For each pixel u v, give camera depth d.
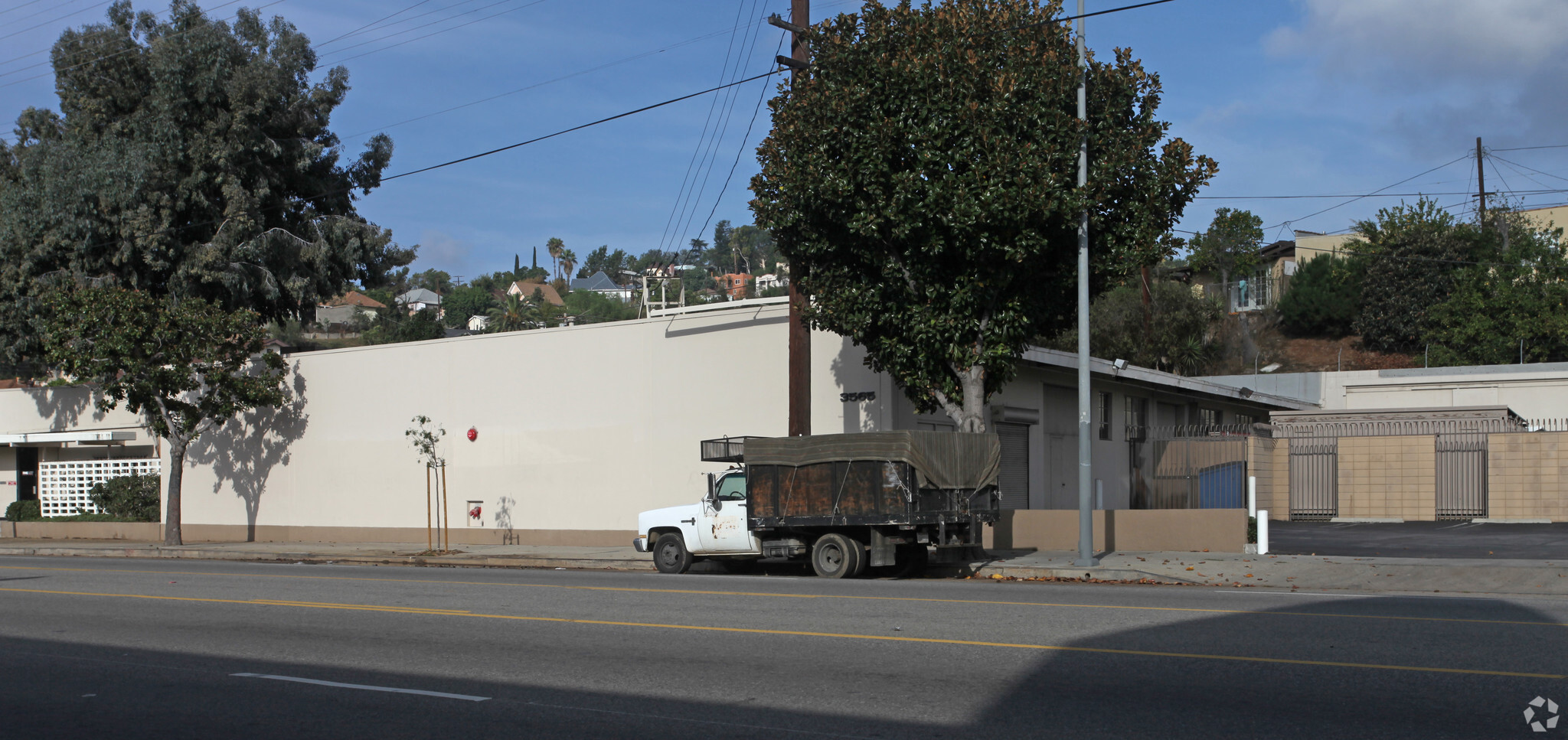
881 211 16.66
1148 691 7.90
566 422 25.33
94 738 7.32
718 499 19.12
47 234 34.06
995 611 12.32
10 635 12.05
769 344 22.88
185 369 27.23
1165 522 20.47
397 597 15.10
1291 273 63.84
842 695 8.00
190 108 35.25
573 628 11.68
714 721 7.30
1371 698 7.56
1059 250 18.20
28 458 38.91
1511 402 37.78
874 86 16.78
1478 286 53.31
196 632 12.07
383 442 27.97
